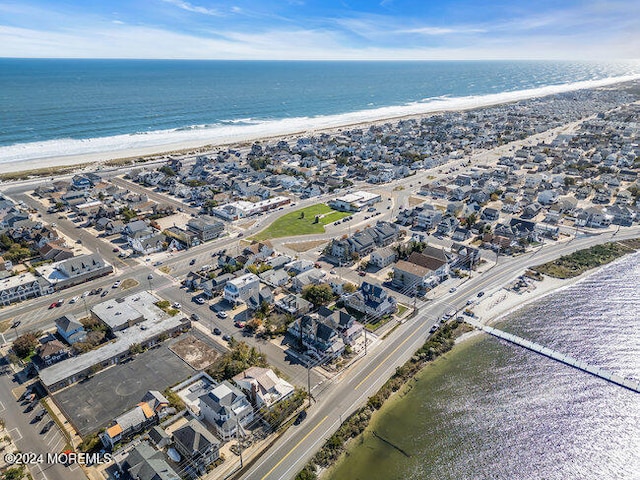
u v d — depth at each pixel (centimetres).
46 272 12531
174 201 19462
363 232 14662
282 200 19250
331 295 11469
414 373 8938
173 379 8594
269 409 7700
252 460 6875
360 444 7294
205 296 11706
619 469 7056
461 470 6950
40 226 15650
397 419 7838
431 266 12331
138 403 7956
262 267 12862
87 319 10231
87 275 12500
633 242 15062
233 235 15775
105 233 15750
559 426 7800
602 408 8175
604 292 12006
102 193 19638
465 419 7900
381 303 10769
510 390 8562
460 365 9225
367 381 8625
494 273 12950
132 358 9194
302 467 6769
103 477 6519
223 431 7194
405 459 7075
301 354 9394
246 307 11175
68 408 7800
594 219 16512
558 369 9119
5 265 12850
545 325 10588
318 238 15500
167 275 12838
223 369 8694
